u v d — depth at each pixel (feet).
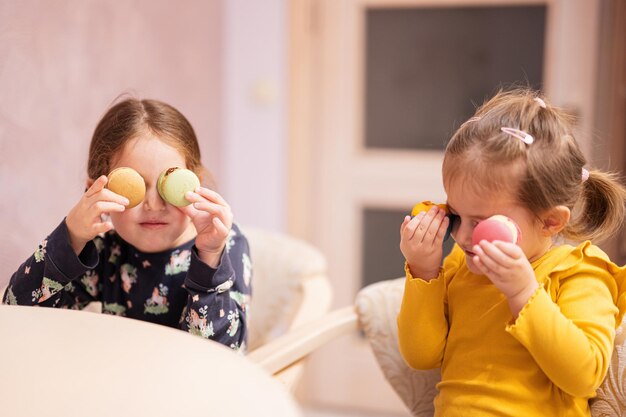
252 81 7.98
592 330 2.82
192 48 7.03
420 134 7.71
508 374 3.01
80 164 5.17
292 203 8.01
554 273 3.01
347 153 7.90
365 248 8.02
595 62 7.08
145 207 3.20
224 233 3.07
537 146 2.85
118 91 5.64
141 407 2.05
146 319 3.55
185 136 3.40
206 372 2.25
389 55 7.69
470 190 2.86
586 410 3.08
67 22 4.89
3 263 4.33
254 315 4.70
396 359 3.78
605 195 3.23
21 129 4.45
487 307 3.15
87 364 2.28
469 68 7.48
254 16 7.89
